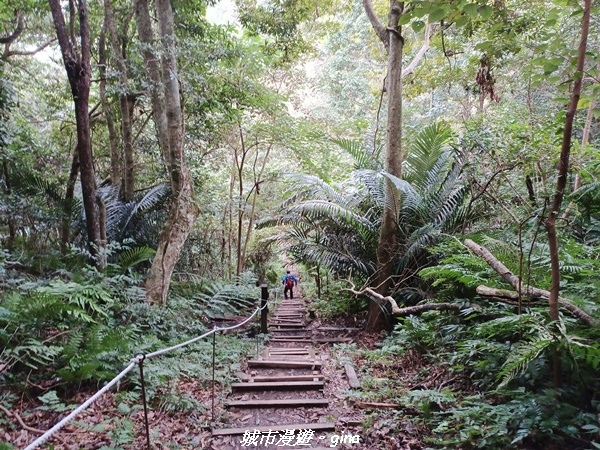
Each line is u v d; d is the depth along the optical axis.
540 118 6.67
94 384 3.95
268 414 3.78
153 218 9.18
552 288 2.78
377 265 6.96
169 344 5.31
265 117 12.30
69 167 11.01
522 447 2.56
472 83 9.38
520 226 3.22
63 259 6.25
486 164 5.60
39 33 10.69
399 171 6.76
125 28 8.82
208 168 13.45
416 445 2.96
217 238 14.64
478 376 3.62
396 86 6.71
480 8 2.49
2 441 2.93
